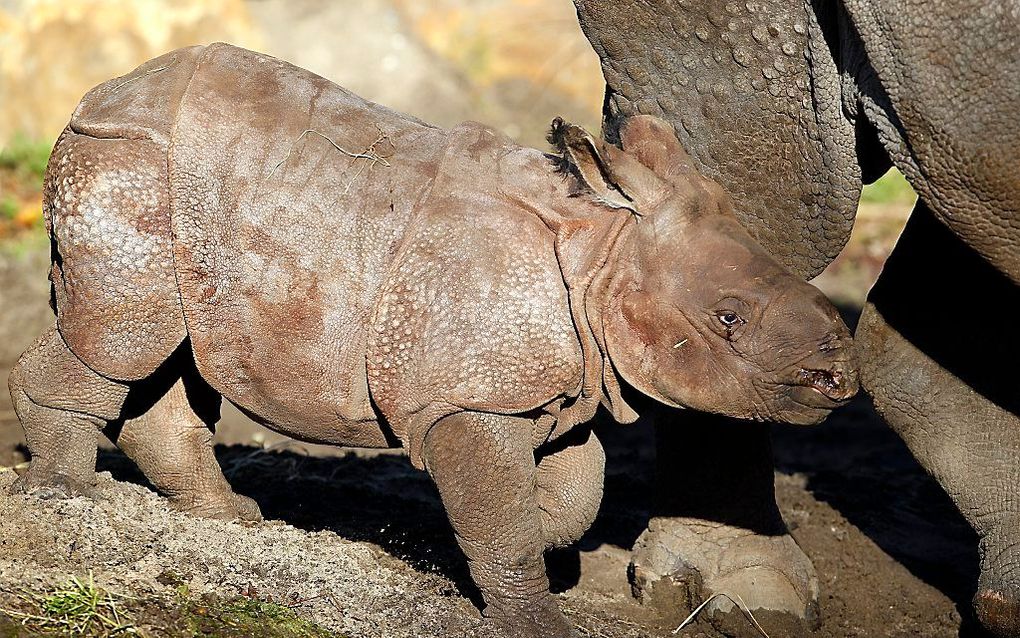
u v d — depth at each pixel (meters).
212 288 11.34
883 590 13.95
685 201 10.77
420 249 10.99
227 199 11.33
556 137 10.71
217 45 12.05
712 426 12.83
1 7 28.89
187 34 29.94
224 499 12.72
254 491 14.61
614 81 12.25
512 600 10.96
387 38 32.09
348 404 11.25
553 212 10.93
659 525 13.12
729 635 12.60
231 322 11.38
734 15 11.48
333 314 11.17
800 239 12.13
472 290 10.80
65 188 11.51
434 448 10.88
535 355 10.76
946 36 10.01
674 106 12.06
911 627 13.31
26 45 28.83
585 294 10.79
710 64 11.77
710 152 12.05
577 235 10.86
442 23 32.62
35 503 11.55
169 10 29.81
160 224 11.39
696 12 11.59
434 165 11.38
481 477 10.77
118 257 11.36
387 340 10.92
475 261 10.87
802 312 10.29
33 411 11.95
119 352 11.53
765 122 11.75
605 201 10.80
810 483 16.77
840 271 26.11
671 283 10.62
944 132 10.19
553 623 10.95
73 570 10.59
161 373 12.42
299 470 15.60
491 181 11.19
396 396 10.94
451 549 13.05
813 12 11.18
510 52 32.34
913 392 12.16
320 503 14.26
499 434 10.80
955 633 13.23
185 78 11.79
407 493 15.22
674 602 12.89
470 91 31.78
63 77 28.94
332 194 11.28
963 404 11.99
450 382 10.75
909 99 10.27
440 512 14.27
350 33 31.94
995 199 10.21
